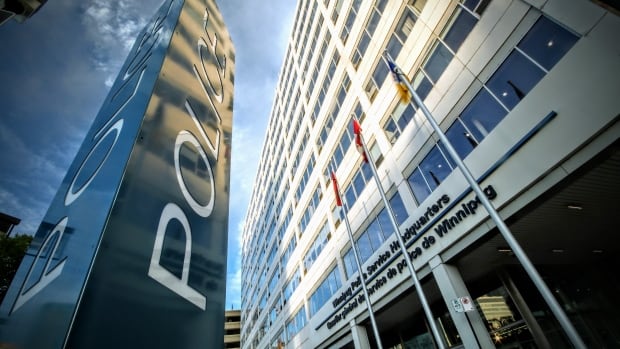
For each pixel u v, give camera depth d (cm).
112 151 332
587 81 640
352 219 1577
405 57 1255
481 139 884
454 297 891
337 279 1661
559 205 771
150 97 378
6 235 1459
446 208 959
